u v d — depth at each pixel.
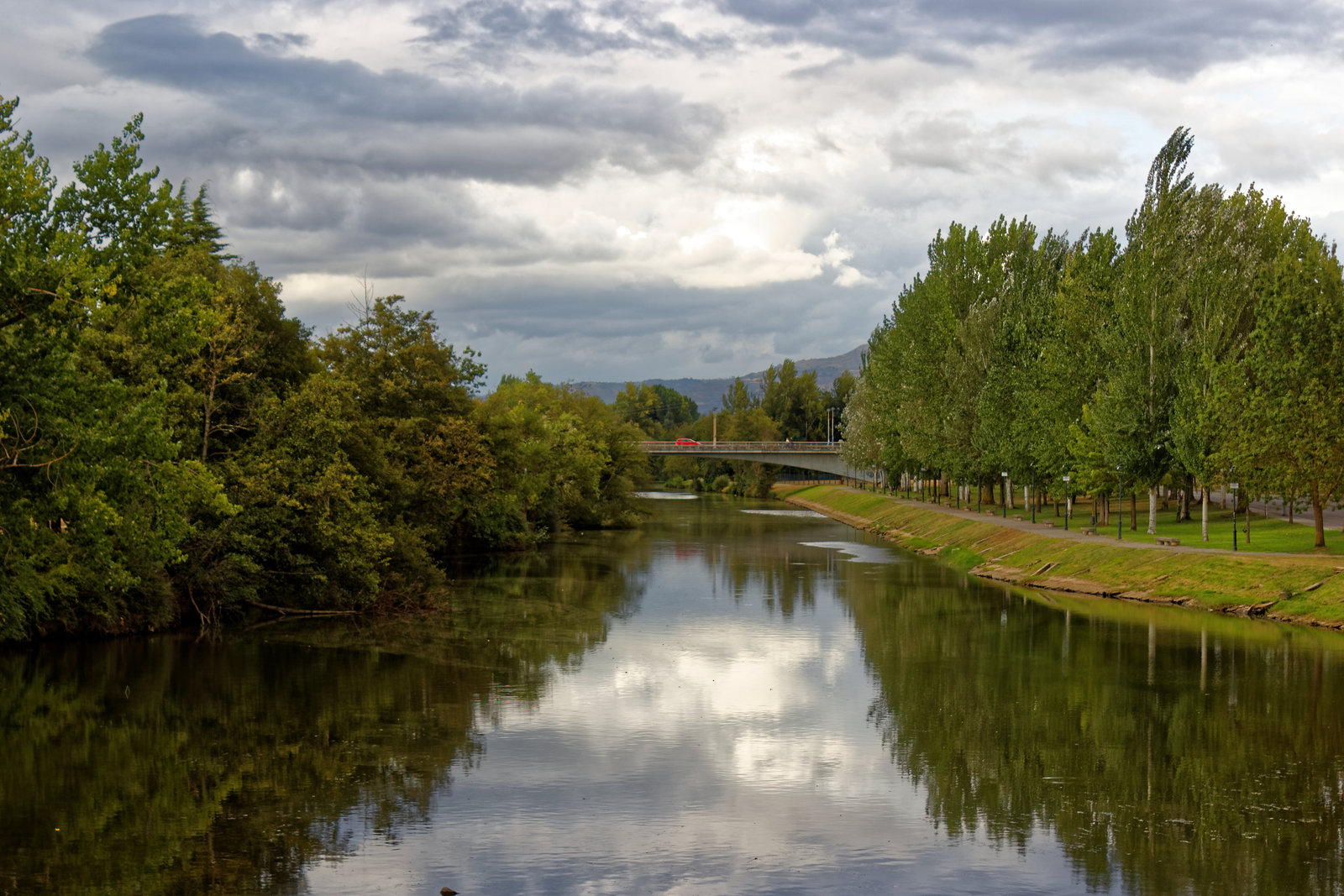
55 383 32.81
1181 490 91.19
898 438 127.62
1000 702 41.72
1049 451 87.50
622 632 56.06
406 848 27.14
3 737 36.41
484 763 33.91
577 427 130.12
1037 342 94.31
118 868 25.89
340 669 46.59
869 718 39.50
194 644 51.66
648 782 32.31
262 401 59.47
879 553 97.00
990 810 30.23
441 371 80.62
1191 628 56.25
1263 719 39.12
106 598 49.72
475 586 73.19
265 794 31.11
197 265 60.56
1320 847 27.55
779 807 30.31
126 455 36.62
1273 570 61.84
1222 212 79.62
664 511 160.88
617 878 25.48
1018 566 78.38
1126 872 26.05
